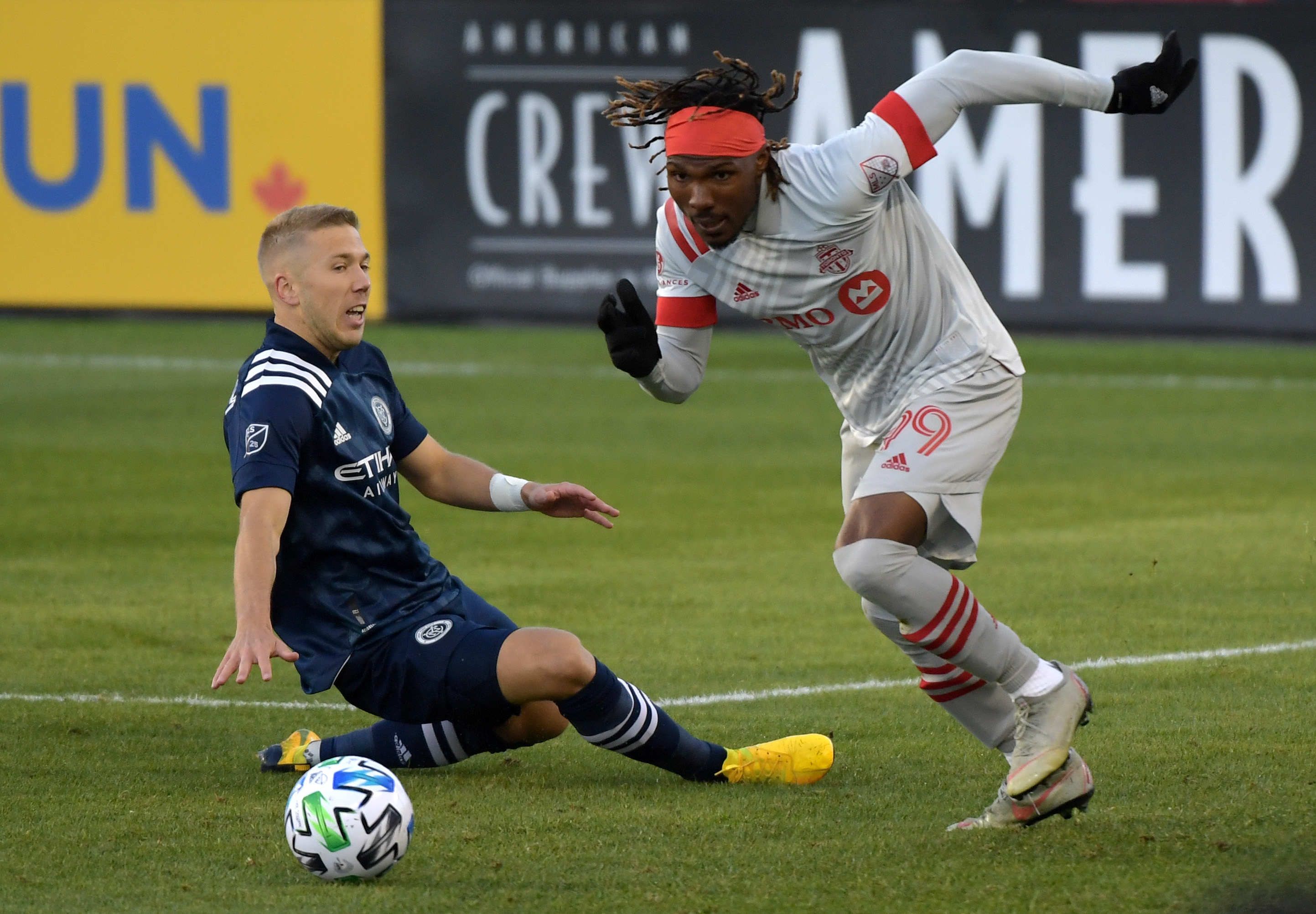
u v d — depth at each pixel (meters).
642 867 13.48
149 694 20.45
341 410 15.24
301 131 57.66
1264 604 25.08
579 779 16.67
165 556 29.66
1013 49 55.03
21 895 12.88
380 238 58.06
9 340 56.53
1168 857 13.44
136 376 50.91
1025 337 55.66
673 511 33.97
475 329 58.94
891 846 13.97
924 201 55.38
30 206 58.97
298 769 16.89
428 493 16.67
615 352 14.76
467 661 15.34
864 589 14.00
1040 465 38.78
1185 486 36.00
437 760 16.81
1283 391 48.62
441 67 57.00
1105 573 27.50
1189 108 54.19
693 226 14.84
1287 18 53.34
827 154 14.24
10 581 27.52
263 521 14.30
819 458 40.16
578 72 56.47
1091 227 54.88
